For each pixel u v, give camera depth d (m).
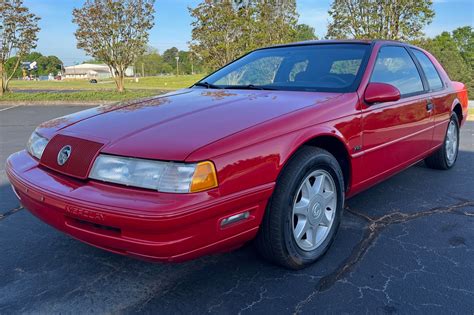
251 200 2.11
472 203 3.71
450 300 2.20
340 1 15.78
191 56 17.50
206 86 3.46
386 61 3.38
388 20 15.28
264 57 3.65
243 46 16.44
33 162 2.50
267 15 17.08
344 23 15.81
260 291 2.30
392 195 3.93
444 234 3.04
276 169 2.21
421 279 2.41
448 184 4.30
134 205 1.86
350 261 2.63
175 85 39.94
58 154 2.29
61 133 2.41
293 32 17.55
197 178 1.91
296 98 2.74
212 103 2.66
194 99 2.83
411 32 15.26
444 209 3.55
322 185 2.60
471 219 3.33
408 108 3.41
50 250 2.84
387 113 3.09
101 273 2.53
